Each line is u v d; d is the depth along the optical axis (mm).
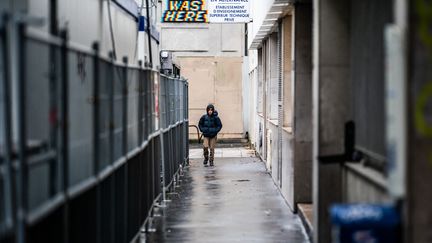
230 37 51156
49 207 8258
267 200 24156
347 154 14211
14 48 7688
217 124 37375
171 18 49906
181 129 33344
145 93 18250
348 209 8664
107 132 12453
